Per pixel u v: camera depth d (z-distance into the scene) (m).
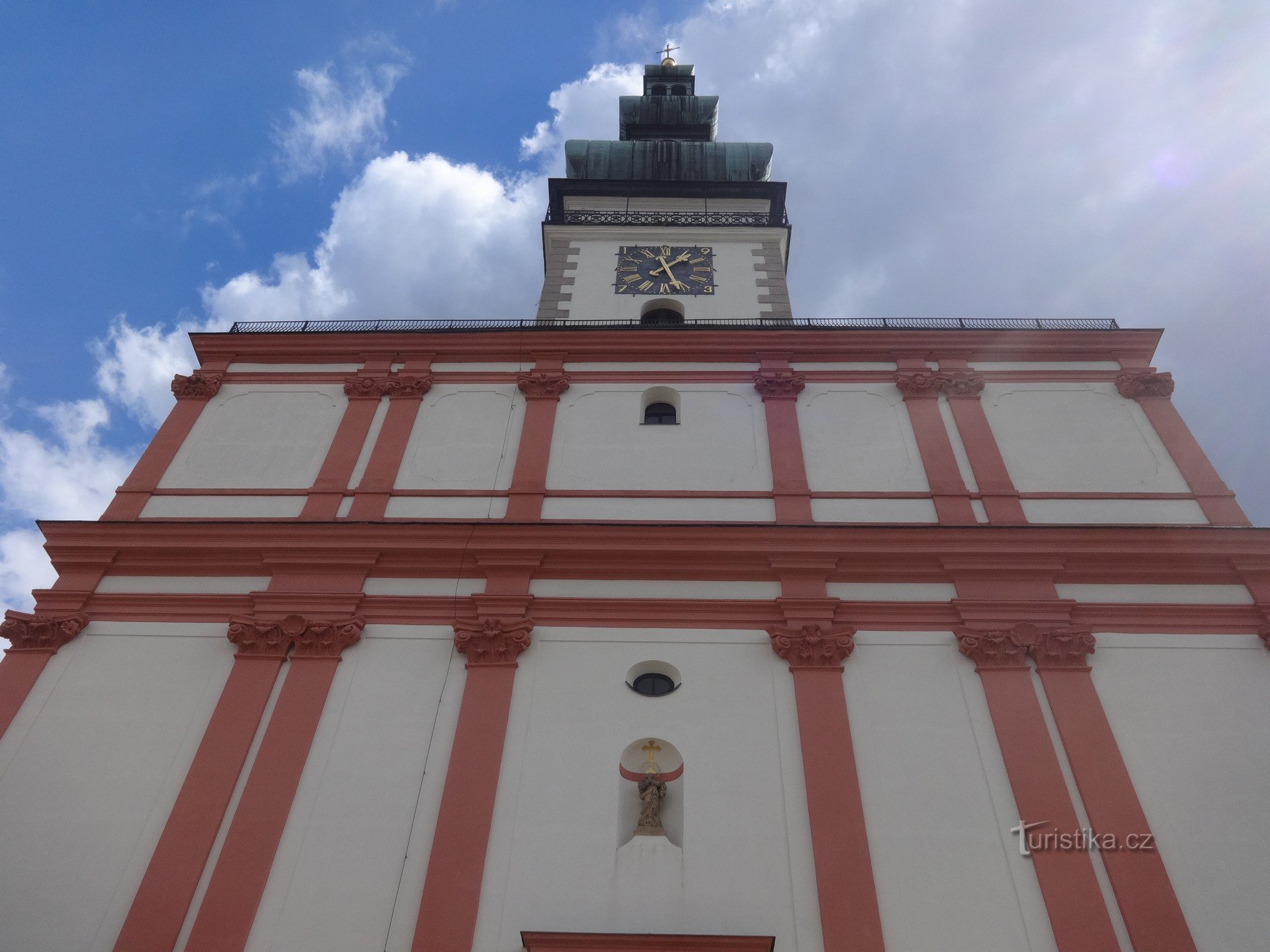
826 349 22.91
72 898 14.25
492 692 16.52
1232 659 16.91
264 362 23.17
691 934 13.57
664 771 15.80
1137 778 15.41
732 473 20.33
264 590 18.02
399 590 18.14
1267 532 18.17
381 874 14.42
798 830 14.84
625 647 17.25
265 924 13.96
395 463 20.58
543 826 14.92
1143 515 19.34
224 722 16.16
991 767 15.56
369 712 16.33
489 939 13.76
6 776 15.58
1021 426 21.12
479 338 23.22
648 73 43.41
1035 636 17.12
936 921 13.91
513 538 18.55
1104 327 23.17
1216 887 14.20
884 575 18.20
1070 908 14.00
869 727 16.06
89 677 16.88
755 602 17.80
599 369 22.75
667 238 30.23
